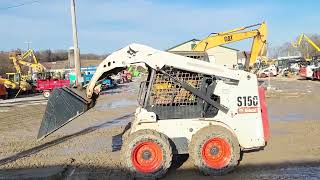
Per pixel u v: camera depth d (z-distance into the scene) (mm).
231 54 60656
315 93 28938
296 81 48562
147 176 8531
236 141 8688
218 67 8953
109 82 45469
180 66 8922
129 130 10031
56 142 13750
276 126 14797
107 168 9781
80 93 9930
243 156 10156
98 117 20672
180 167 9414
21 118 22391
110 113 22406
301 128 14156
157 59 8969
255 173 8734
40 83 41844
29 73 61531
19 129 17828
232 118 8953
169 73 9047
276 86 38531
